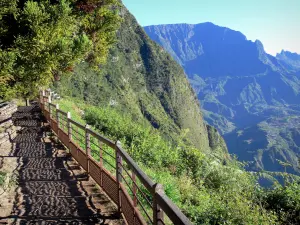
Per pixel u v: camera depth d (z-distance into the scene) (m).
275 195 10.31
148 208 7.57
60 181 8.13
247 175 12.14
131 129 18.67
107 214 5.86
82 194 7.08
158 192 3.16
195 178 12.97
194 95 187.25
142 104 133.12
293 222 9.16
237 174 12.27
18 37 19.58
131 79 136.88
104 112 22.45
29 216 5.79
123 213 5.47
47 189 7.47
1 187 7.33
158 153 14.67
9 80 21.03
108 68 122.25
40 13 19.25
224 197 9.40
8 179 7.94
